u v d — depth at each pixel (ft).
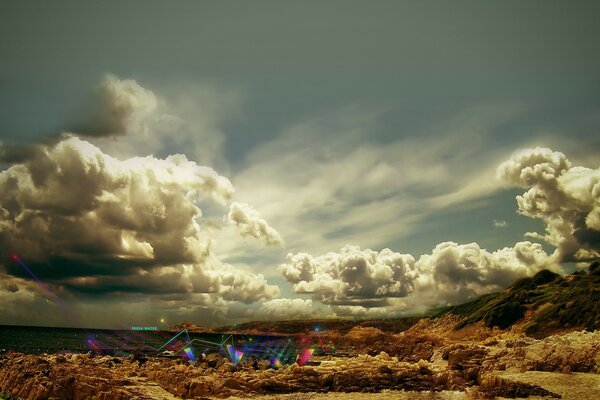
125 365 194.08
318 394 146.61
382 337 349.61
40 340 574.56
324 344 417.90
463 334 381.19
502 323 358.43
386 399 138.41
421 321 511.81
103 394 126.11
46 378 134.72
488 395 132.87
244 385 148.46
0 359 180.24
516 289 428.97
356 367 172.04
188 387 141.90
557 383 139.23
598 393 127.44
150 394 132.87
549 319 315.78
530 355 168.66
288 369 168.04
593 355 158.92
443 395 143.74
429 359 215.51
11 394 135.95
